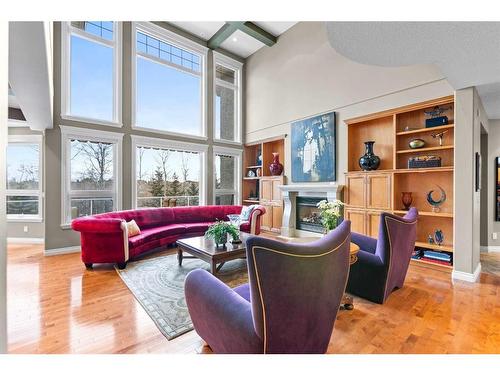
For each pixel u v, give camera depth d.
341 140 4.98
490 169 4.68
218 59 7.07
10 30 2.34
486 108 4.07
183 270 3.47
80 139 4.79
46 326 2.08
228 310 1.33
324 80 5.34
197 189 6.66
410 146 3.86
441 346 1.83
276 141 6.73
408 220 2.54
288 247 1.10
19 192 5.39
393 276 2.54
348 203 4.65
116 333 1.99
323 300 1.29
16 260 4.00
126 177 5.30
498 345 1.84
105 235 3.49
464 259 3.14
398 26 1.81
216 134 7.04
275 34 6.48
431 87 3.74
